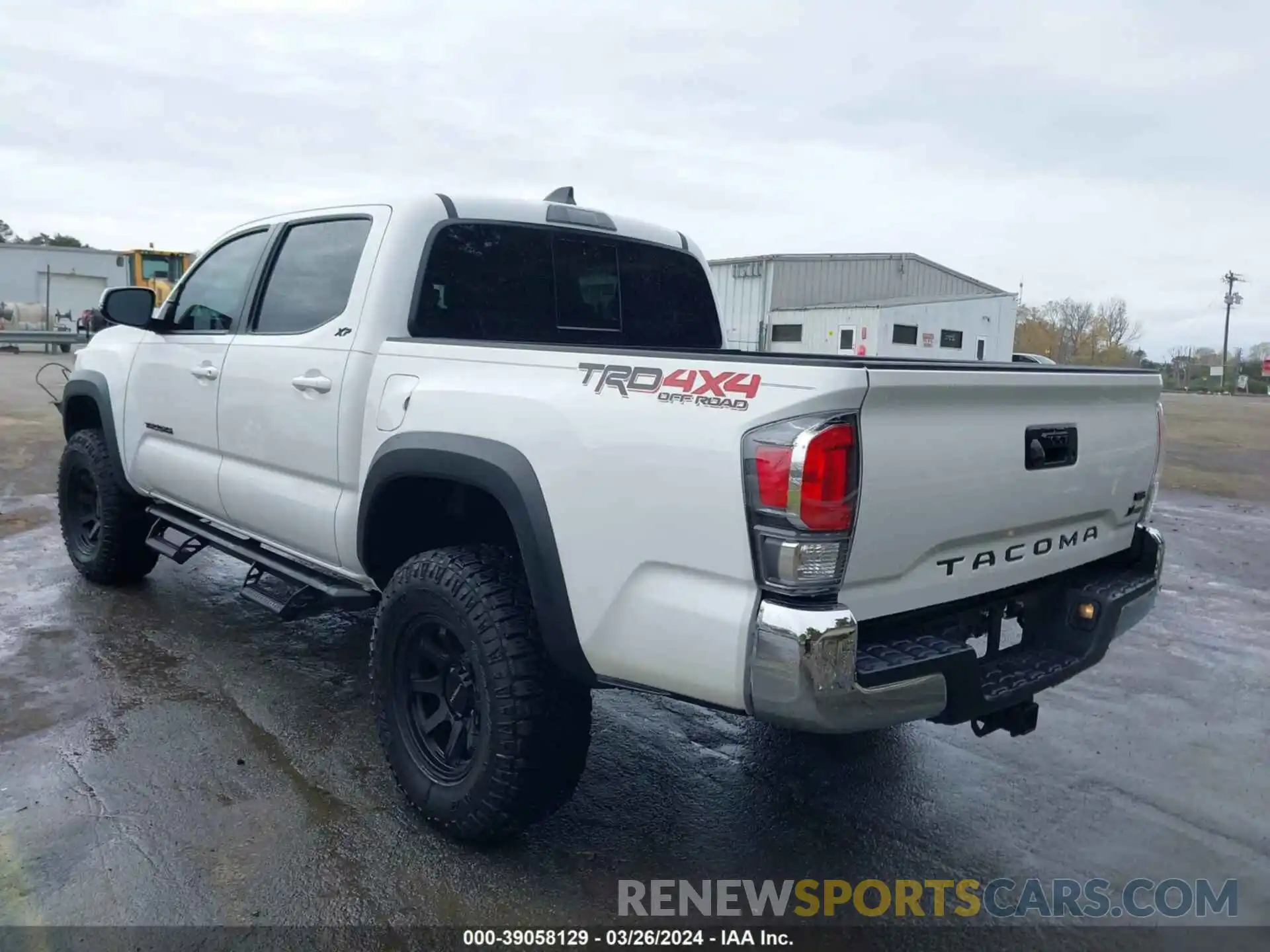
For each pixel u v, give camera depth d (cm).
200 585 568
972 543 264
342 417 340
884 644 246
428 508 337
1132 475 322
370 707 404
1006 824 334
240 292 423
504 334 376
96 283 3450
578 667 268
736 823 328
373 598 357
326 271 374
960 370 247
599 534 256
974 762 381
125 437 492
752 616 227
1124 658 512
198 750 359
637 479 248
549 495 267
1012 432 267
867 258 3091
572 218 402
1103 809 346
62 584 559
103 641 469
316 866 289
